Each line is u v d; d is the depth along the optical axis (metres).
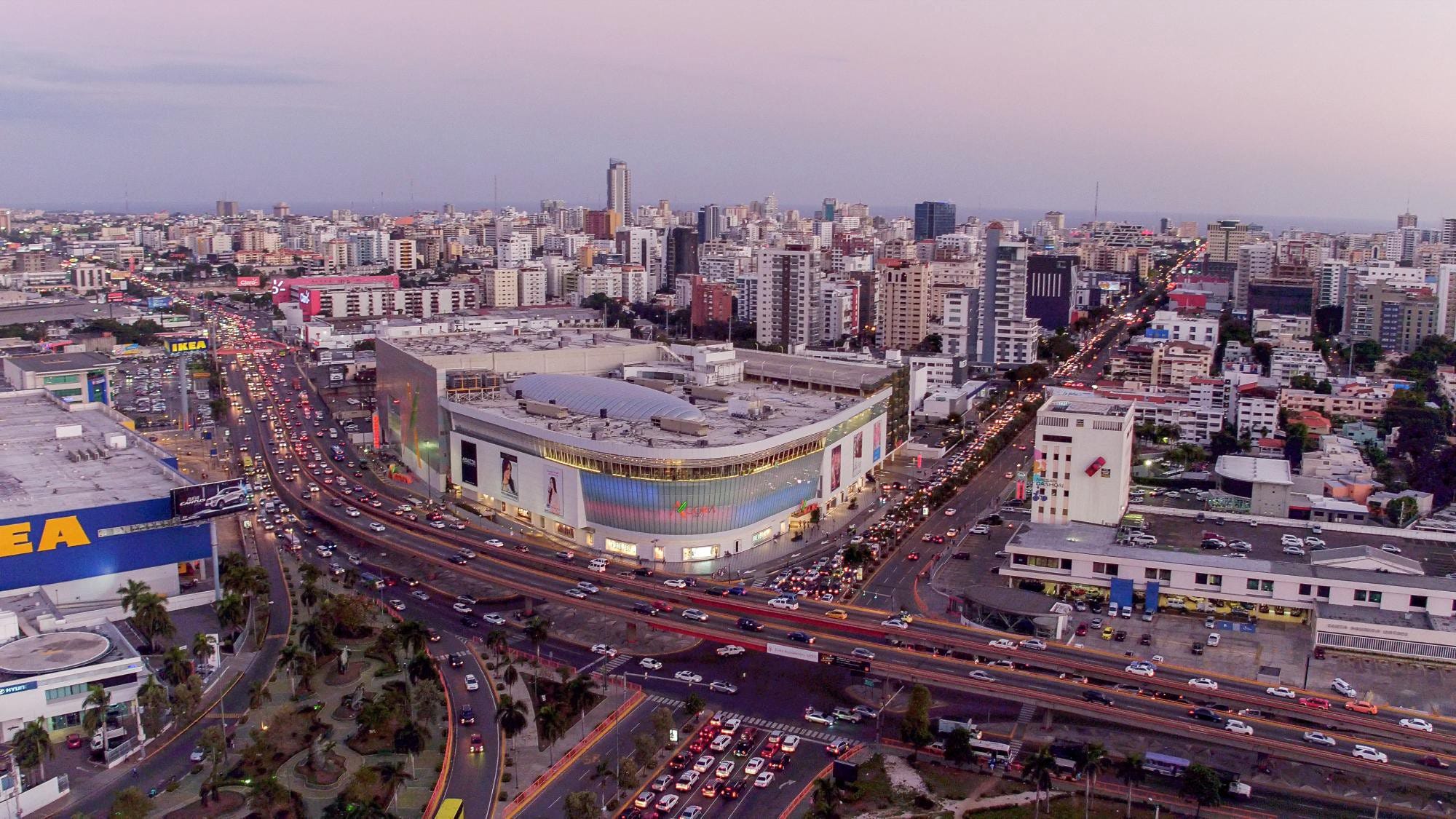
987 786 176.75
